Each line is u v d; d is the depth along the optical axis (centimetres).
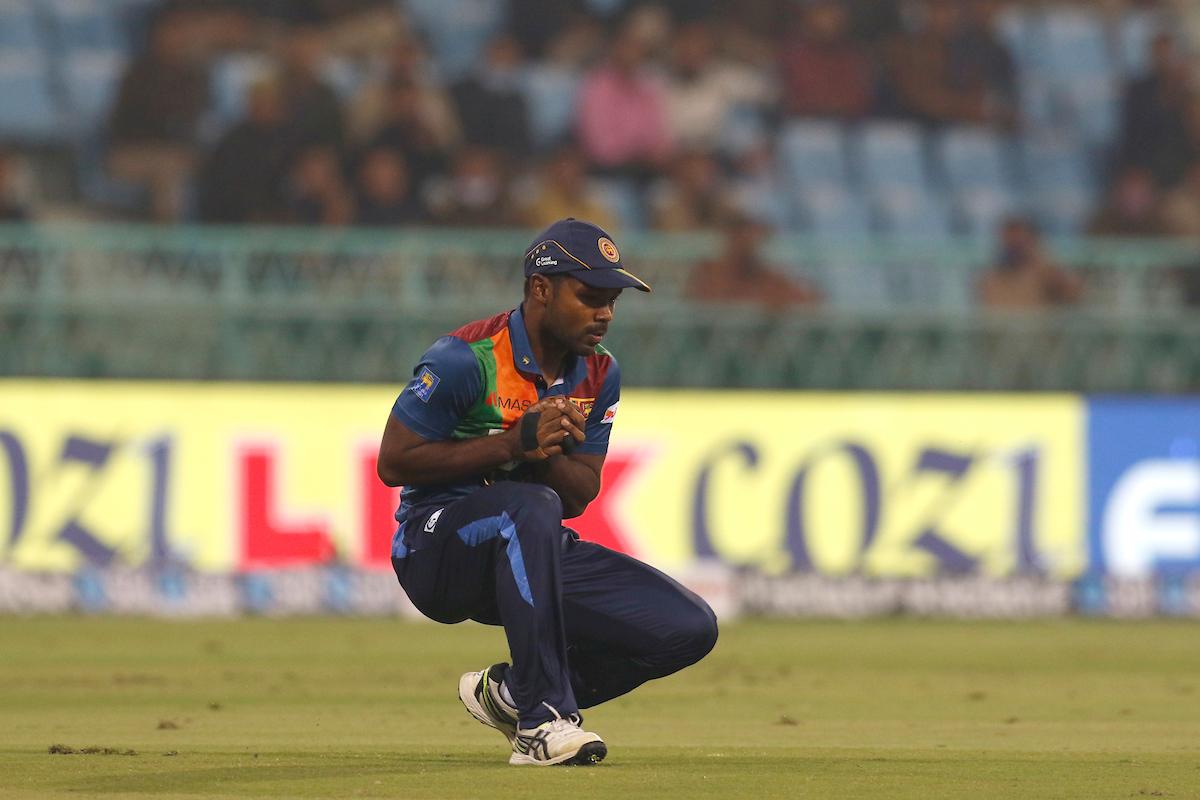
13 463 4359
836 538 4703
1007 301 5322
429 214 5466
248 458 4488
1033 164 6606
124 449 4425
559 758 1453
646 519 4622
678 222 5744
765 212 6219
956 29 6650
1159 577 4775
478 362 1489
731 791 1296
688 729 2000
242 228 5331
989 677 2986
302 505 4512
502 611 1452
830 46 6519
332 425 4538
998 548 4753
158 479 4441
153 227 5338
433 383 1478
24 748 1666
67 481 4391
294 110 5431
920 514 4731
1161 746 1788
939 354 5000
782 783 1357
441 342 1496
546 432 1459
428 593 1523
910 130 6525
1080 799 1278
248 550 4484
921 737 1895
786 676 2977
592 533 4591
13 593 4353
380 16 6344
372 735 1858
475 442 1477
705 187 5809
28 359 4675
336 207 5378
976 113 6606
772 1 6600
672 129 6281
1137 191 6356
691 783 1346
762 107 6450
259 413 4500
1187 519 4788
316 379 4775
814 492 4694
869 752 1681
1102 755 1667
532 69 6462
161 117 5716
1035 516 4762
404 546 1533
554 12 6588
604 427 1586
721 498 4653
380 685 2688
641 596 1516
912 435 4738
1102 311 5216
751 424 4678
